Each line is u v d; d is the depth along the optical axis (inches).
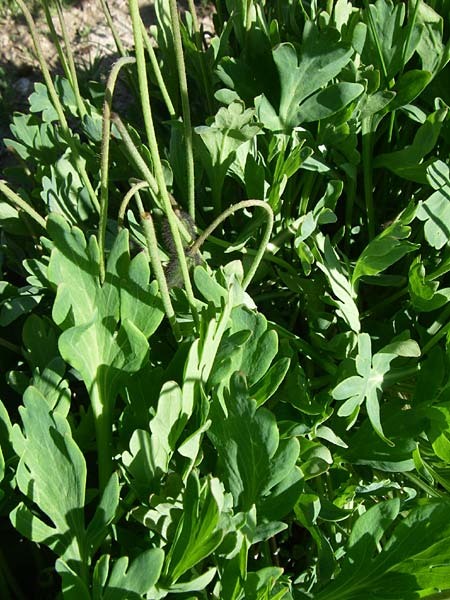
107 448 12.4
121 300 12.1
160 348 14.2
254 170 15.1
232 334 12.3
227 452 11.7
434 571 10.7
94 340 12.1
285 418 13.7
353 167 15.9
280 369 12.1
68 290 11.6
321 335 14.4
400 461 13.0
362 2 18.9
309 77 15.0
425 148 15.3
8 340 15.6
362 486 13.6
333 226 18.1
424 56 16.4
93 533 10.8
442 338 15.3
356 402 12.7
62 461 10.6
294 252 16.3
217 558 11.2
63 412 12.2
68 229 11.8
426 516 10.9
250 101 16.0
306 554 14.2
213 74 17.4
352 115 15.6
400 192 18.1
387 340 15.3
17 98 29.6
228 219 17.6
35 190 16.5
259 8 16.2
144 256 11.9
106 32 32.4
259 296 15.9
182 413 11.6
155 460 11.4
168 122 15.3
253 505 10.8
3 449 11.7
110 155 16.8
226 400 11.4
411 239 17.2
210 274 13.3
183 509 10.6
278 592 10.7
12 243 16.8
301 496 11.9
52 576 12.6
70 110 17.4
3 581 12.4
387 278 15.3
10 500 12.3
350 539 11.1
